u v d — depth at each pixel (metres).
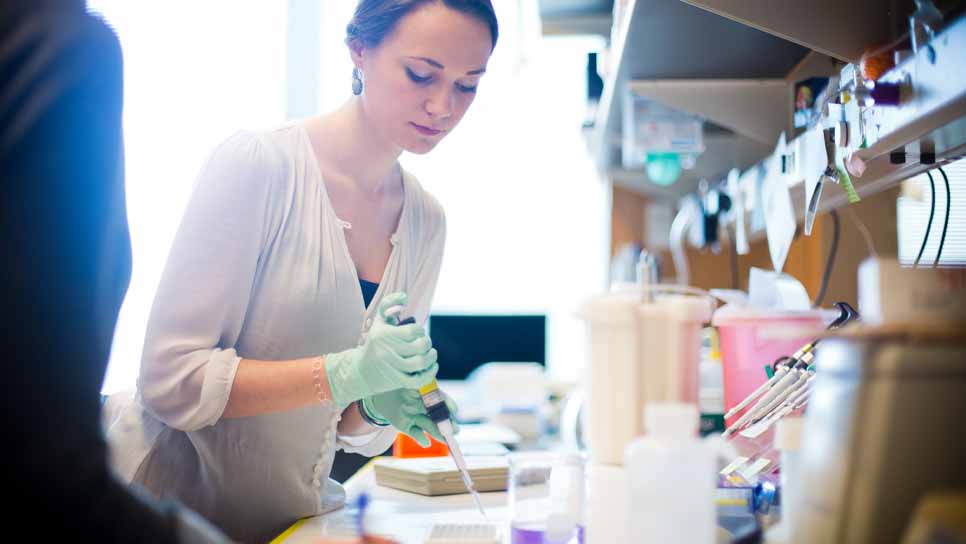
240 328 1.55
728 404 1.63
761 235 2.79
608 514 1.00
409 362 1.42
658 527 0.85
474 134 4.71
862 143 1.37
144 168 3.69
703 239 3.10
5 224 0.73
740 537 0.98
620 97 2.59
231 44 3.94
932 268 0.81
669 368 0.98
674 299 1.01
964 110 1.12
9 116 0.75
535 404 3.45
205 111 3.78
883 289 0.80
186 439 1.56
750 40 1.98
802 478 0.83
